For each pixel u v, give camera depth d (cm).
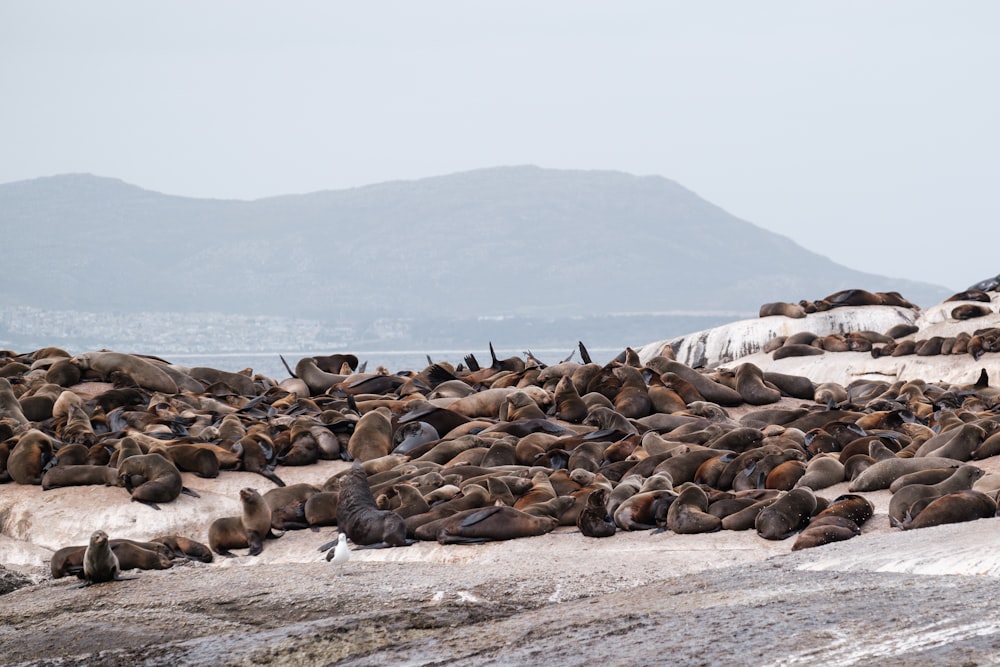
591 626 2912
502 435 6169
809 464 5144
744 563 3641
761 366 10788
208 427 6288
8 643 3319
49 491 5516
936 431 6141
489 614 3247
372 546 4600
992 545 3269
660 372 8294
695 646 2591
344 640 3064
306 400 7456
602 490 4469
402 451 6303
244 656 3008
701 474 5228
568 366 8162
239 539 4806
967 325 10400
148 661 3050
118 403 7106
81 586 4072
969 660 2286
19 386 7338
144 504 5269
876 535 3847
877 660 2345
